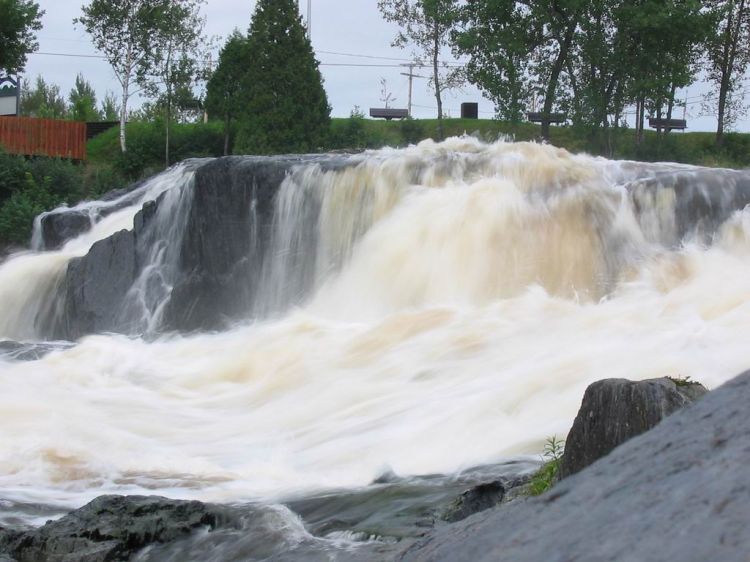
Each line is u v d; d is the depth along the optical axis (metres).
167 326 22.34
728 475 2.36
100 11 48.12
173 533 8.01
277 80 45.03
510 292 19.86
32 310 24.44
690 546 2.18
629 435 6.80
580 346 14.86
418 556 3.29
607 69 47.34
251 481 10.90
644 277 19.45
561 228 20.28
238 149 45.38
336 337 18.02
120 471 11.42
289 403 15.36
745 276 18.50
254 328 21.09
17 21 56.72
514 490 8.01
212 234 22.52
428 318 17.67
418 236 20.83
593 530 2.42
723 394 2.71
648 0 45.72
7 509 9.63
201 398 16.30
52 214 27.61
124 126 49.28
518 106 47.66
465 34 47.34
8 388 16.34
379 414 13.69
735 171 21.03
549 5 46.50
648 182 20.44
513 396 12.73
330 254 21.72
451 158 21.88
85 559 7.75
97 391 16.62
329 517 8.64
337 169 22.00
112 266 23.48
